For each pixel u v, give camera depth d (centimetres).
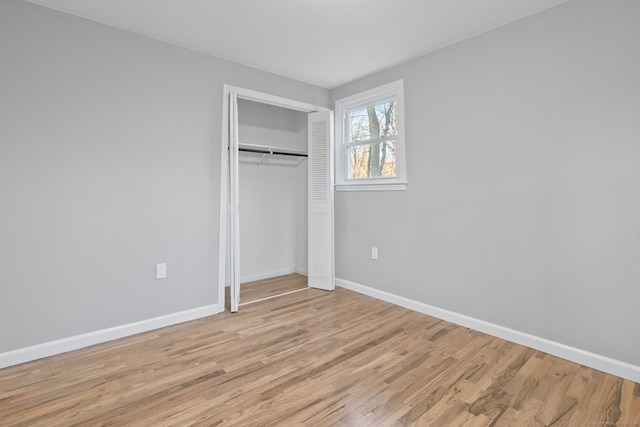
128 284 250
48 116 216
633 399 168
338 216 379
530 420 153
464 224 264
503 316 242
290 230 446
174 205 271
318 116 366
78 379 188
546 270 220
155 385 182
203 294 288
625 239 189
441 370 198
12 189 205
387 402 167
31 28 210
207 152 288
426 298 293
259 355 217
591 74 199
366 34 253
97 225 236
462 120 263
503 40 238
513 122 233
